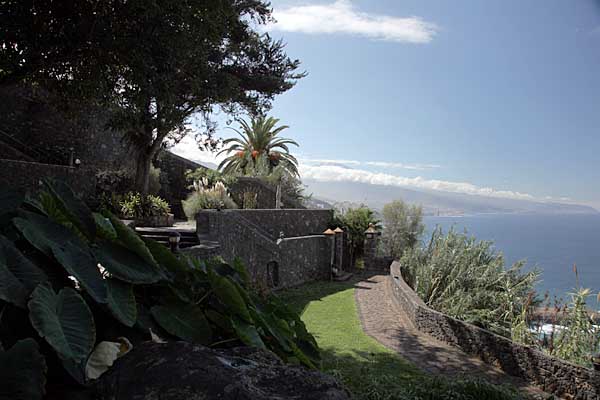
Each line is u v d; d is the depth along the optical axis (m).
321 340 10.20
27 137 18.47
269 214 18.89
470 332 9.76
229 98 13.71
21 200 2.25
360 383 6.71
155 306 2.39
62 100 9.65
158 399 1.62
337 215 23.80
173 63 8.53
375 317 12.72
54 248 2.03
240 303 2.56
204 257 11.03
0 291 1.68
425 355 9.48
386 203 24.36
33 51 7.41
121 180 18.55
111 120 12.12
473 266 13.32
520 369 8.55
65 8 7.50
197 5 8.27
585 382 7.47
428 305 12.80
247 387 1.65
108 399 1.69
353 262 23.44
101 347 1.97
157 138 17.44
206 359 1.83
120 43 7.66
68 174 13.68
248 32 17.30
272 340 2.93
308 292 16.33
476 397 4.53
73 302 1.87
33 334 1.80
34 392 1.49
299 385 1.78
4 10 7.00
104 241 2.39
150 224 15.19
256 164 28.36
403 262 18.25
